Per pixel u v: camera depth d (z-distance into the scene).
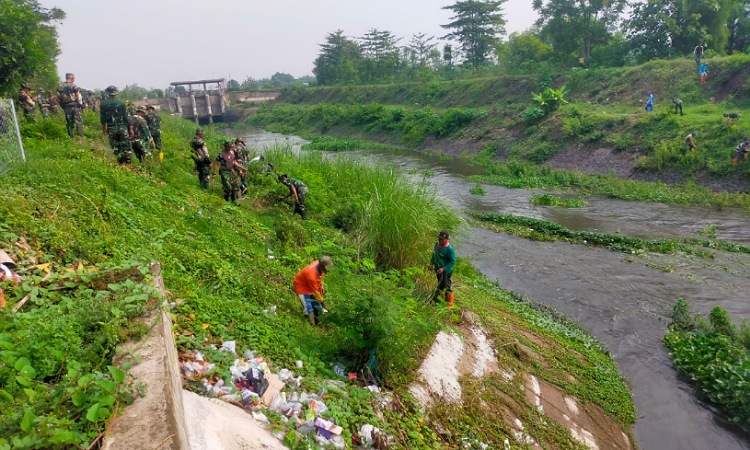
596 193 24.56
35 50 13.88
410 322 7.30
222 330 6.09
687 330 10.75
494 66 67.50
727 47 46.12
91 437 3.01
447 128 43.66
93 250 6.25
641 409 8.76
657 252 15.51
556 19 50.47
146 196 9.57
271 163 16.66
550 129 34.38
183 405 3.94
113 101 12.68
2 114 8.07
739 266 14.10
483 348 9.25
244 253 9.20
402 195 12.44
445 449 6.11
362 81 84.25
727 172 23.03
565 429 7.75
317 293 7.63
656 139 27.31
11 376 3.38
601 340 10.84
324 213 13.80
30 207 6.57
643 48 45.28
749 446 7.74
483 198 24.02
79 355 3.83
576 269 14.41
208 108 74.75
